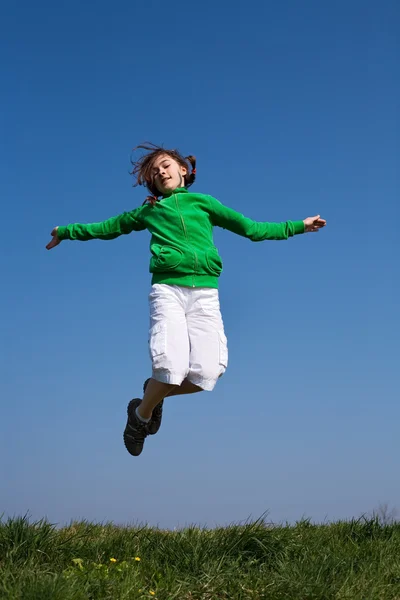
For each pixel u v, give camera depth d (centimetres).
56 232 538
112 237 533
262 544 511
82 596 398
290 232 526
